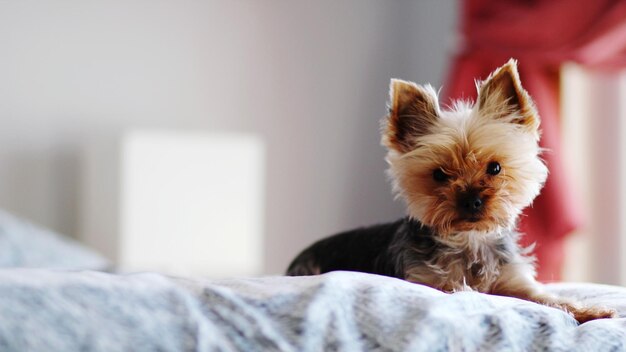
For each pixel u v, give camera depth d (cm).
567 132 337
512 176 159
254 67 425
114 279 102
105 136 399
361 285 110
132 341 91
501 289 157
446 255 159
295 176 432
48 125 390
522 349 106
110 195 398
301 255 192
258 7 425
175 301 98
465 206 153
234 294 103
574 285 173
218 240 367
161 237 360
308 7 434
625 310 137
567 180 323
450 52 406
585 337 111
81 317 91
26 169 387
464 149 157
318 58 435
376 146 444
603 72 329
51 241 334
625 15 315
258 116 425
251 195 371
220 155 368
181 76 412
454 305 109
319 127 436
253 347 95
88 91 397
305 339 97
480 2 354
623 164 327
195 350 92
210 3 418
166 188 361
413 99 166
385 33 444
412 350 98
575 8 324
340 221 438
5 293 91
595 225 334
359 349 98
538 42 333
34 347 86
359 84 441
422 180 161
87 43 397
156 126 408
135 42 405
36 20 389
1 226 325
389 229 176
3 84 383
